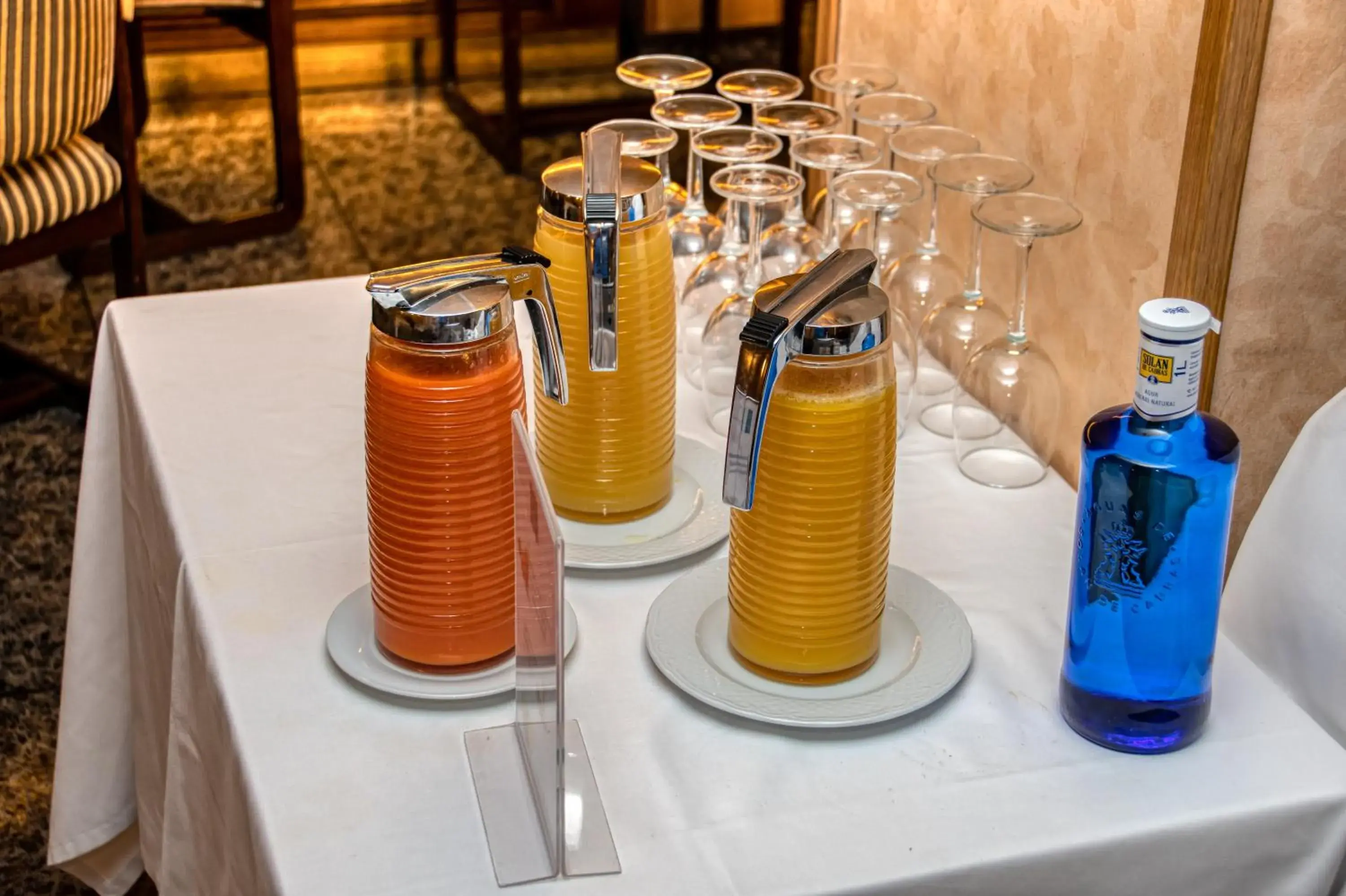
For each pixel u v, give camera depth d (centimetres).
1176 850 67
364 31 418
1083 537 69
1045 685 77
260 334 116
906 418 104
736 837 65
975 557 90
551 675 60
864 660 76
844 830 66
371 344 72
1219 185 90
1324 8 89
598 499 89
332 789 69
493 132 367
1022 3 109
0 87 191
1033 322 114
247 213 312
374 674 75
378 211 331
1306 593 88
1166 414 66
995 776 70
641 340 85
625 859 64
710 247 124
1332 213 96
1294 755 71
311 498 93
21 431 237
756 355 64
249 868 72
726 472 66
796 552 71
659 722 73
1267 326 100
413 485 71
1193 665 69
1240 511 109
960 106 122
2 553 205
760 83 125
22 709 174
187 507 92
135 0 303
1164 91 94
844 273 70
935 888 64
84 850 124
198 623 81
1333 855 69
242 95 393
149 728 116
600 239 75
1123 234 100
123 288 233
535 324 75
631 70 125
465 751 71
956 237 126
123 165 225
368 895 62
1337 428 87
